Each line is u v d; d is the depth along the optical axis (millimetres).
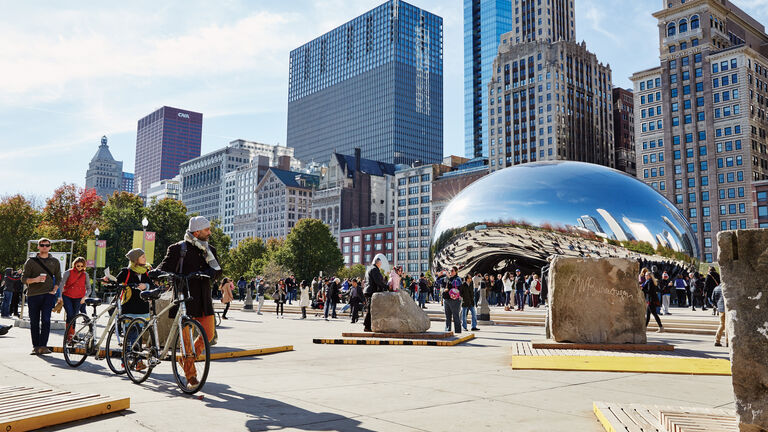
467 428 4340
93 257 33188
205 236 6332
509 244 40844
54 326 14969
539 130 125812
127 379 6676
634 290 10789
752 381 3619
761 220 98312
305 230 88062
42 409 4367
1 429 3900
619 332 10664
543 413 4922
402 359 8969
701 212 107438
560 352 9797
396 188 145125
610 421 4266
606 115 138125
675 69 113125
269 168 181375
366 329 13383
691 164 109750
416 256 138000
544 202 39812
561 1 140000
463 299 16562
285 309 30469
